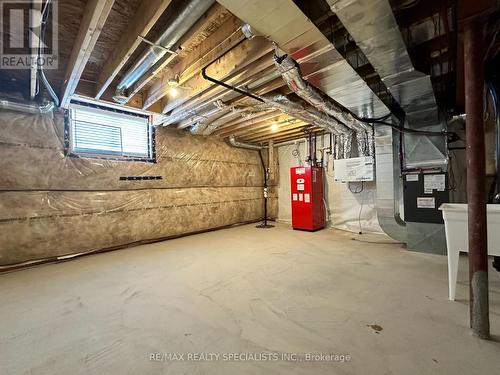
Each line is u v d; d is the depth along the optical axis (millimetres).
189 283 2529
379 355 1410
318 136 5621
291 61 2088
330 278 2564
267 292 2273
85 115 3742
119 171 4035
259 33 1667
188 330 1699
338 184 5273
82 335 1664
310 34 1654
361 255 3348
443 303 1977
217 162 5598
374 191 4754
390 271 2715
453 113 3451
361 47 1768
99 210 3785
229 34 2057
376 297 2109
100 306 2062
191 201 5043
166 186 4664
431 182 3324
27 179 3160
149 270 2947
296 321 1781
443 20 1732
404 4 1633
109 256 3574
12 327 1767
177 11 1723
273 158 6297
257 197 6570
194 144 5152
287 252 3598
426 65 2238
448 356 1385
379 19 1484
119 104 3346
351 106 3049
